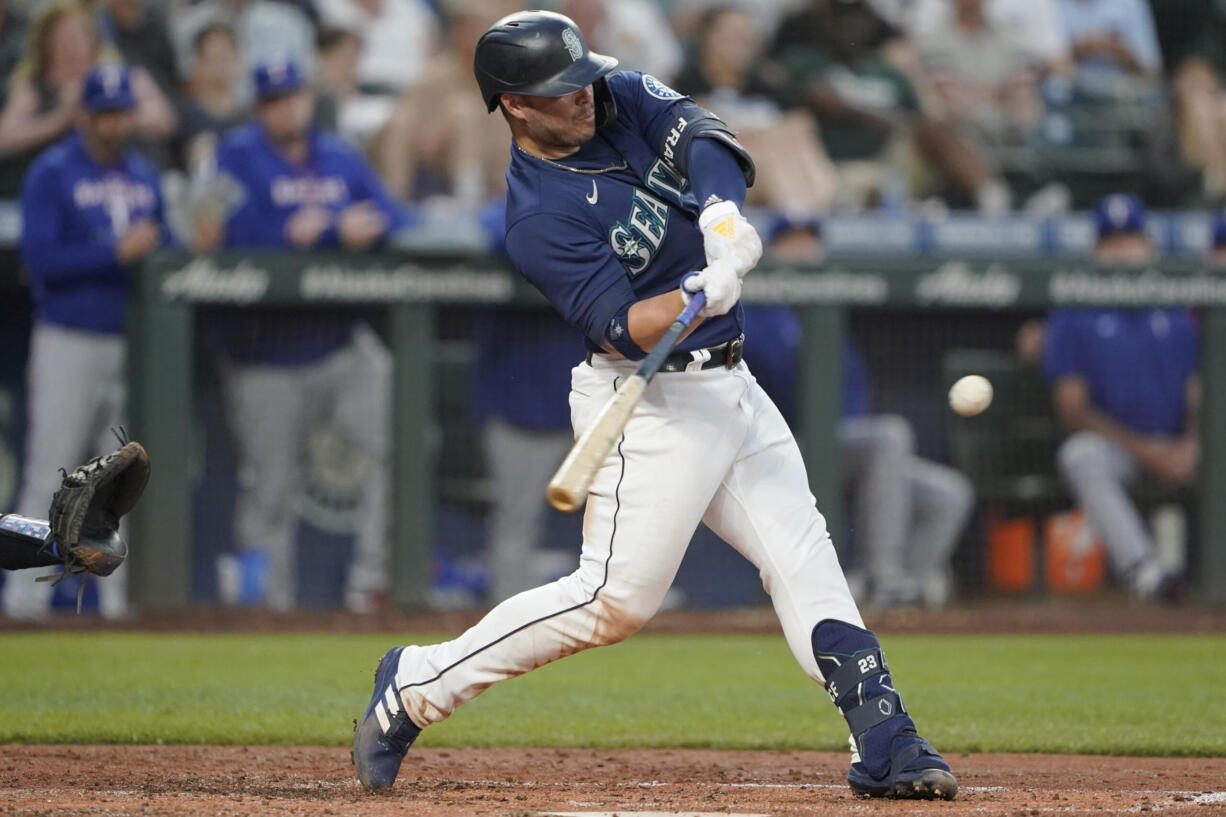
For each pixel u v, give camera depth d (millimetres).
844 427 37406
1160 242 43406
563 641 12812
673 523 12383
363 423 35688
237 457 36906
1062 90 45469
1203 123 45812
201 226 35000
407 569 34906
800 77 43969
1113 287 36969
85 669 24969
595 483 12539
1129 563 38562
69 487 13047
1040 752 17594
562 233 12195
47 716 19391
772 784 14828
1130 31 46219
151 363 33781
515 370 35406
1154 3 46531
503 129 40562
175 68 39250
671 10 43500
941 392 40031
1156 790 14242
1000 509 39406
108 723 18734
